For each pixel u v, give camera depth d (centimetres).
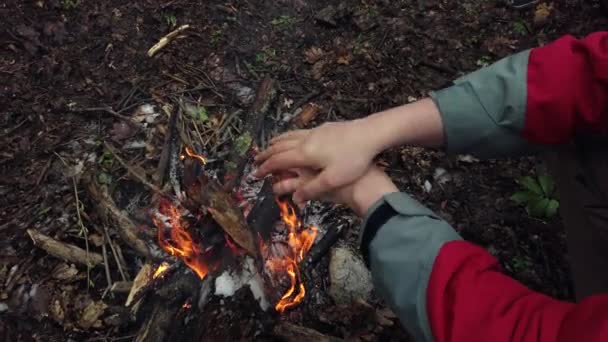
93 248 216
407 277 119
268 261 210
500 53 301
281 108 268
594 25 316
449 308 107
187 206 209
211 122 261
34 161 238
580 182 161
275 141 151
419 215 126
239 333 192
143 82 272
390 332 198
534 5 322
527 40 309
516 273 217
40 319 196
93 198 214
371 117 139
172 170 235
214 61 287
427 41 304
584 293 180
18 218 220
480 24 314
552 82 132
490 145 143
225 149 249
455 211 236
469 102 138
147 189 230
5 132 246
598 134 148
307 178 139
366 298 208
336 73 285
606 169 153
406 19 313
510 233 228
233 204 198
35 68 269
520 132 139
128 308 199
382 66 289
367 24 307
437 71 291
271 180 216
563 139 143
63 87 265
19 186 229
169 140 243
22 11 288
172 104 265
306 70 286
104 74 272
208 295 198
